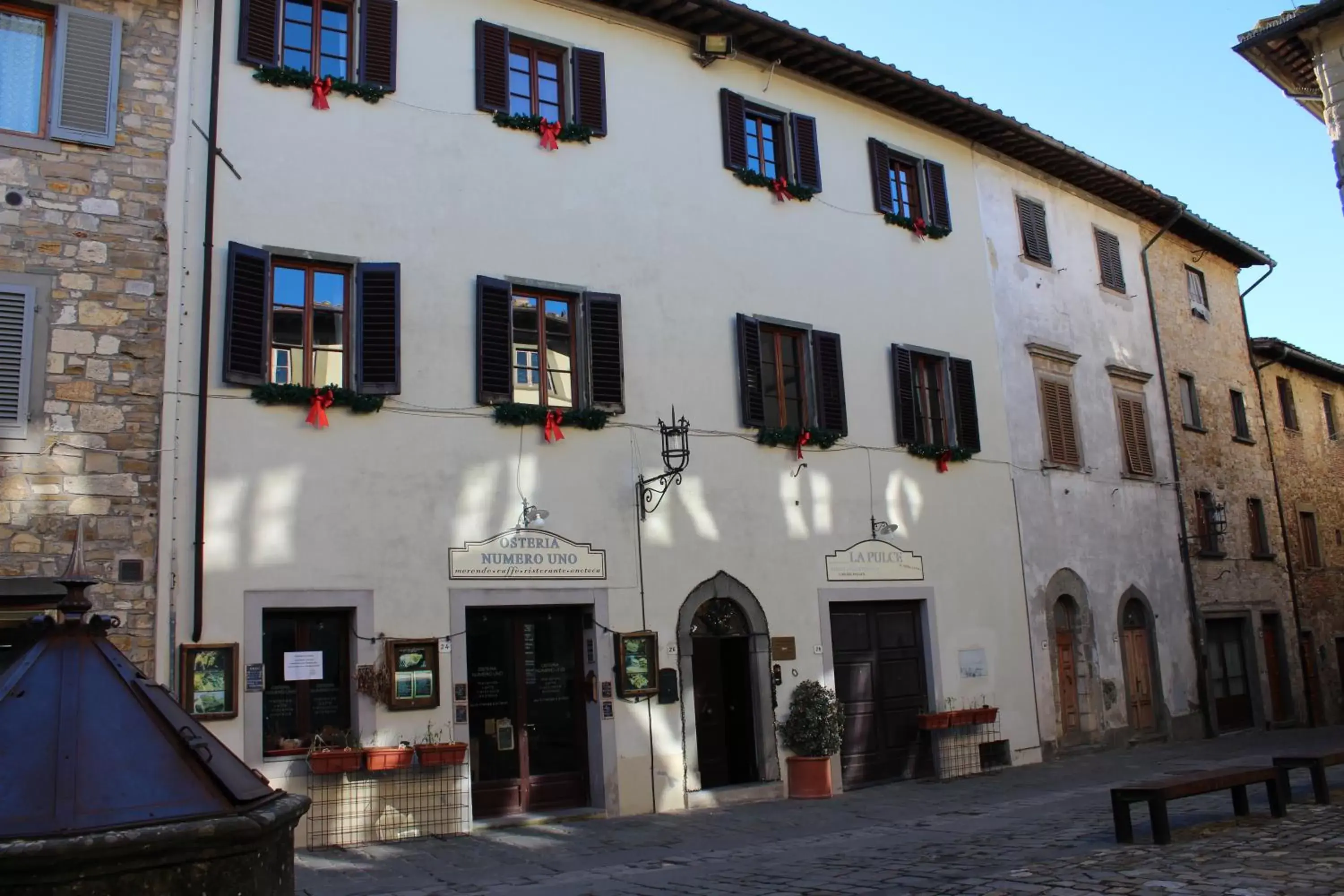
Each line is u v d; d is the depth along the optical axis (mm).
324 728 11078
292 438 11258
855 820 12008
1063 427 19219
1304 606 25297
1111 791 9180
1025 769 16391
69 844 3031
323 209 11883
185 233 11039
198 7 11523
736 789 13570
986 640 16781
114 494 10312
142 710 3688
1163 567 20797
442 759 11172
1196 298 24297
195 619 10367
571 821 12125
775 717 14062
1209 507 22578
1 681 3559
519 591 12281
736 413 14578
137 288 10742
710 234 14859
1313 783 11656
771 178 15625
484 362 12445
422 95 12773
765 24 15070
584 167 13844
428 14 13031
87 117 10805
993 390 18016
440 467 12039
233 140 11492
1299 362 27188
